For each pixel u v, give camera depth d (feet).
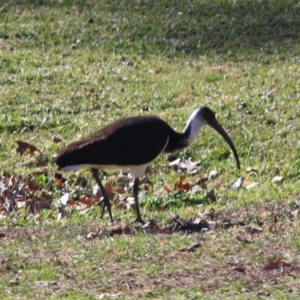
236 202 44.04
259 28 80.02
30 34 78.33
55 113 59.98
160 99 62.90
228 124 56.39
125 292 29.12
